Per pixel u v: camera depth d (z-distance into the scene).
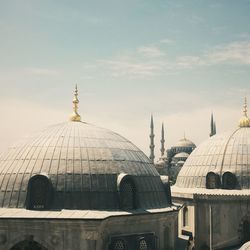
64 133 33.47
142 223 30.56
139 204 31.22
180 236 43.19
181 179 49.41
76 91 37.72
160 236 31.72
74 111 37.38
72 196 29.22
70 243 27.23
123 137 36.97
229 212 42.12
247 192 43.09
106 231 28.67
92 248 27.03
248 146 46.38
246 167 44.84
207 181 45.84
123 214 28.95
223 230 41.94
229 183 44.75
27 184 29.77
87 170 30.41
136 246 29.83
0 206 29.59
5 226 28.05
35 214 28.19
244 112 50.69
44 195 29.23
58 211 28.55
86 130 34.38
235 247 41.62
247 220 42.22
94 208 29.23
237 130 49.38
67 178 29.75
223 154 46.56
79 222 26.97
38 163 30.62
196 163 48.56
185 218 44.12
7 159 32.41
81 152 31.44
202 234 42.34
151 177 33.97
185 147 126.75
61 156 30.91
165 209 32.53
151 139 148.75
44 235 27.62
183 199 44.03
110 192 30.09
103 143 33.16
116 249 29.00
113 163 31.59
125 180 30.73
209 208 42.28
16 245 28.52
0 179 30.94
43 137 33.41
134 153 34.72
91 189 29.69
